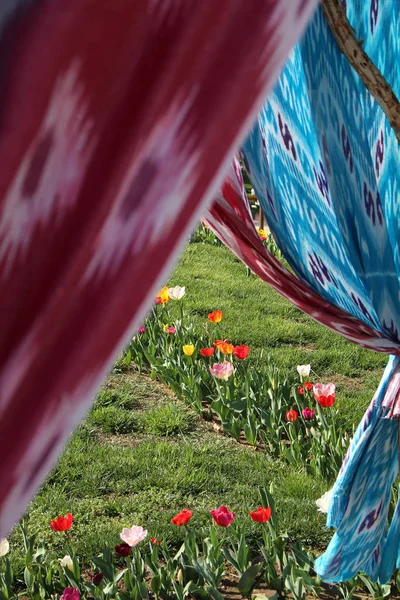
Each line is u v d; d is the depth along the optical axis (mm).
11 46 434
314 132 2607
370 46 2822
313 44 2514
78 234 470
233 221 2748
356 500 3369
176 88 472
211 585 3793
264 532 4102
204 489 5055
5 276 466
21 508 500
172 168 484
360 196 2777
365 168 2781
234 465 5375
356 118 2738
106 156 467
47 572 3791
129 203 478
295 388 6637
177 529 4473
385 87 2186
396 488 4609
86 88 451
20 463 487
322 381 7148
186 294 9555
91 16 442
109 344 490
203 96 481
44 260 468
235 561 3959
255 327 8383
